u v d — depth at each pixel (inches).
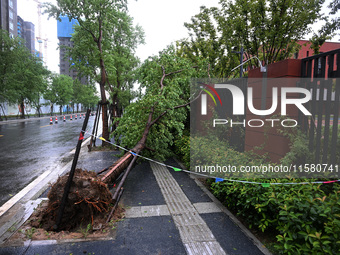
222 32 539.5
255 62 512.7
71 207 131.3
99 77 407.8
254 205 116.1
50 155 340.2
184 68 337.1
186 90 348.2
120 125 283.1
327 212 88.6
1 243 115.0
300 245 93.4
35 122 1123.3
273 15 426.6
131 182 211.3
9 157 327.9
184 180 216.5
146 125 263.7
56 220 127.9
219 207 156.1
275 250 107.8
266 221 111.0
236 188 130.7
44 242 115.8
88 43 379.2
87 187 133.8
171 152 315.3
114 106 479.2
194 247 111.3
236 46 516.1
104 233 123.7
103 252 107.9
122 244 114.2
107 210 141.4
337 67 130.3
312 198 94.0
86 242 116.0
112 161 292.8
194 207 156.4
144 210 151.9
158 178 223.0
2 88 954.1
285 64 160.9
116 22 382.0
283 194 109.9
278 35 429.1
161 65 327.0
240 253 106.2
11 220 139.6
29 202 167.9
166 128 293.1
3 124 968.9
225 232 124.6
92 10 357.1
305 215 91.0
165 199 170.2
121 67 560.4
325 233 93.4
